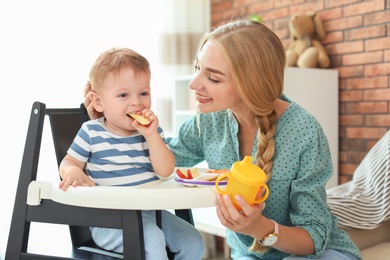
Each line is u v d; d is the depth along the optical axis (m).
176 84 2.96
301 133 1.29
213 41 1.22
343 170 2.64
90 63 2.75
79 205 0.99
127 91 1.13
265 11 3.00
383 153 1.84
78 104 2.71
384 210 1.69
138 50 2.96
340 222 1.67
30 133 1.13
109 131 1.17
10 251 1.12
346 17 2.58
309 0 2.75
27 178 1.12
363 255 1.58
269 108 1.25
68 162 1.14
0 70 2.50
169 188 1.00
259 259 1.39
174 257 1.21
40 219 1.10
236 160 1.39
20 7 2.54
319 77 2.54
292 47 2.72
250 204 1.00
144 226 1.09
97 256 1.17
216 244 3.15
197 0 3.21
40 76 2.60
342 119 2.64
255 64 1.19
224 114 1.40
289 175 1.29
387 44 2.40
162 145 1.13
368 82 2.50
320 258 1.28
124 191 0.96
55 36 2.64
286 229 1.19
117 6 2.86
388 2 2.38
